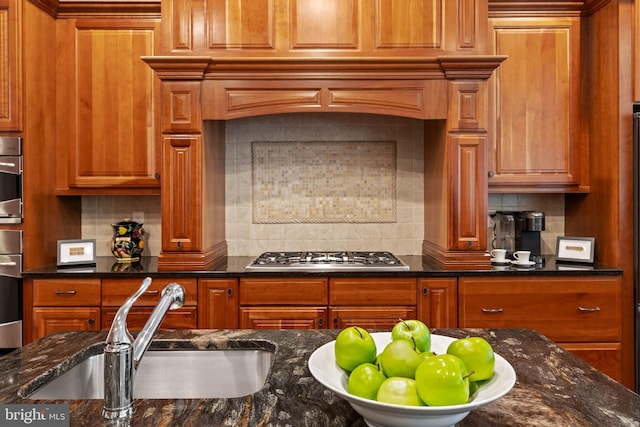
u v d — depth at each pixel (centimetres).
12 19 260
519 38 289
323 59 259
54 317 259
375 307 258
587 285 259
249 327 257
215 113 265
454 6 268
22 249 263
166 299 98
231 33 268
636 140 264
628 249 267
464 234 265
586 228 299
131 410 87
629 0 263
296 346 129
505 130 291
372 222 323
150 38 288
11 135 265
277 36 269
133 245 300
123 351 86
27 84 264
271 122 320
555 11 289
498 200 324
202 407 90
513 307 258
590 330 260
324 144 321
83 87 289
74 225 313
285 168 321
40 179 276
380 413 72
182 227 265
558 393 96
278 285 258
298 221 323
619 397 94
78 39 288
